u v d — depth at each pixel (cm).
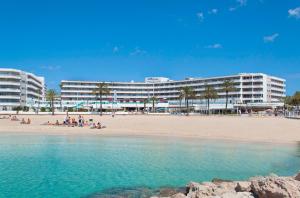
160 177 2394
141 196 1900
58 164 2862
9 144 4275
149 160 3109
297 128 6300
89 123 8106
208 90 18012
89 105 18250
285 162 3050
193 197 1641
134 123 8162
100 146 4134
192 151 3734
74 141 4684
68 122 7669
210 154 3516
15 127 6919
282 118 10150
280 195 1366
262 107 18412
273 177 1508
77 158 3194
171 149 3888
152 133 5906
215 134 5631
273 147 4106
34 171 2556
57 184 2158
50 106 18950
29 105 18750
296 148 4012
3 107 17700
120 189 2053
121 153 3544
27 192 1970
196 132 5981
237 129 6316
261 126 6831
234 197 1495
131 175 2445
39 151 3650
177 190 2014
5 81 17812
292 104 17150
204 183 1889
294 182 1456
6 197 1870
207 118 10338
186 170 2661
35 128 6725
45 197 1873
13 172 2519
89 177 2366
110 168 2700
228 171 2641
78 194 1938
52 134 5722
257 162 3047
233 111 18275
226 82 17962
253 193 1534
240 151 3744
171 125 7494
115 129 6650
